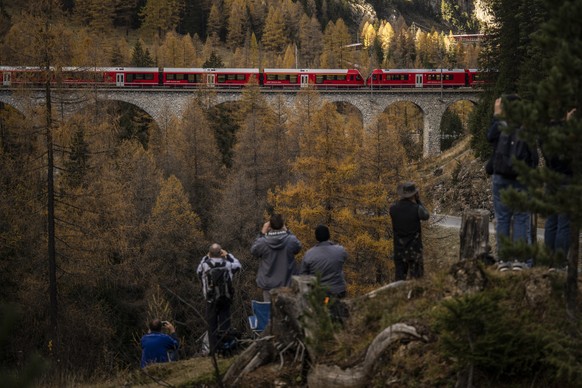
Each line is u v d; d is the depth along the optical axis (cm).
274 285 1066
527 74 4653
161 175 5834
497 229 885
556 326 675
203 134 7056
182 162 6919
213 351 776
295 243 1073
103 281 3884
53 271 2966
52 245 2973
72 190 3406
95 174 3581
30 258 3431
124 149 5594
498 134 883
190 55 16638
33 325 3244
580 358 644
